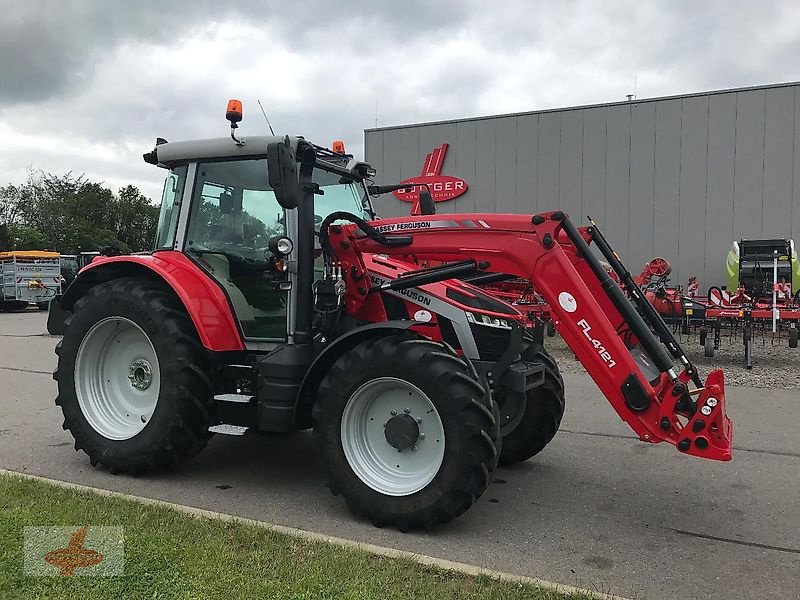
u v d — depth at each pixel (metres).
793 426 6.03
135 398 4.75
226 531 3.38
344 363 3.77
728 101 14.28
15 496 3.84
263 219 4.43
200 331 4.26
